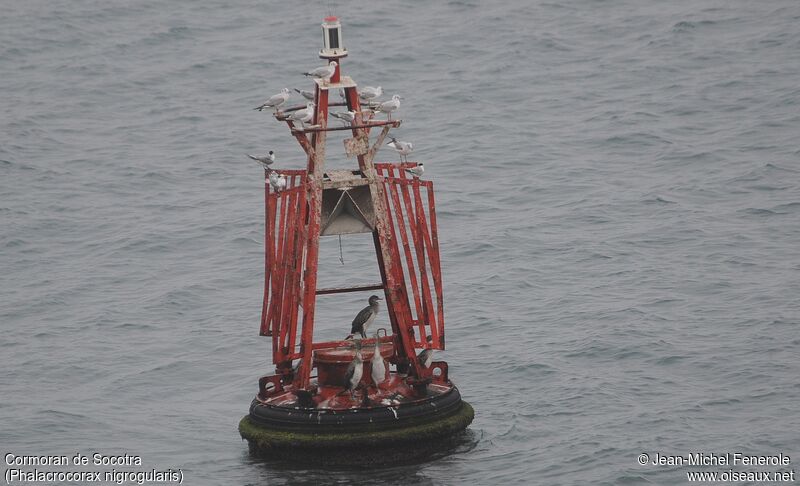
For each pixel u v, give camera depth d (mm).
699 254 152000
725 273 144125
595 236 161750
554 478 91938
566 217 171125
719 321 127562
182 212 182250
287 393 94188
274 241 94125
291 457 91250
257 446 93250
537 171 196000
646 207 173750
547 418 104250
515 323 131000
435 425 91500
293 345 93500
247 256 161500
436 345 95438
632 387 111375
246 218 177375
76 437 104375
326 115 92938
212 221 176625
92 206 186875
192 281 151875
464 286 144625
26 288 152375
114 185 197000
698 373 114000
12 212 183500
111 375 122000
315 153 92125
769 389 109000
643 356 118625
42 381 120938
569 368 116500
